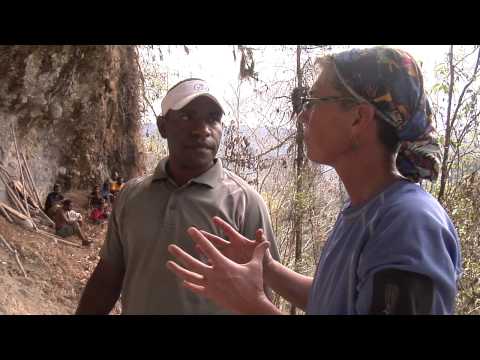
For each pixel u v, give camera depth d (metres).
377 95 1.23
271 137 7.80
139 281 2.17
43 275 6.55
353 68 1.25
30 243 6.97
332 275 1.28
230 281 1.31
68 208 8.00
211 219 2.14
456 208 5.80
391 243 1.10
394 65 1.23
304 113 1.43
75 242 7.79
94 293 2.39
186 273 1.36
